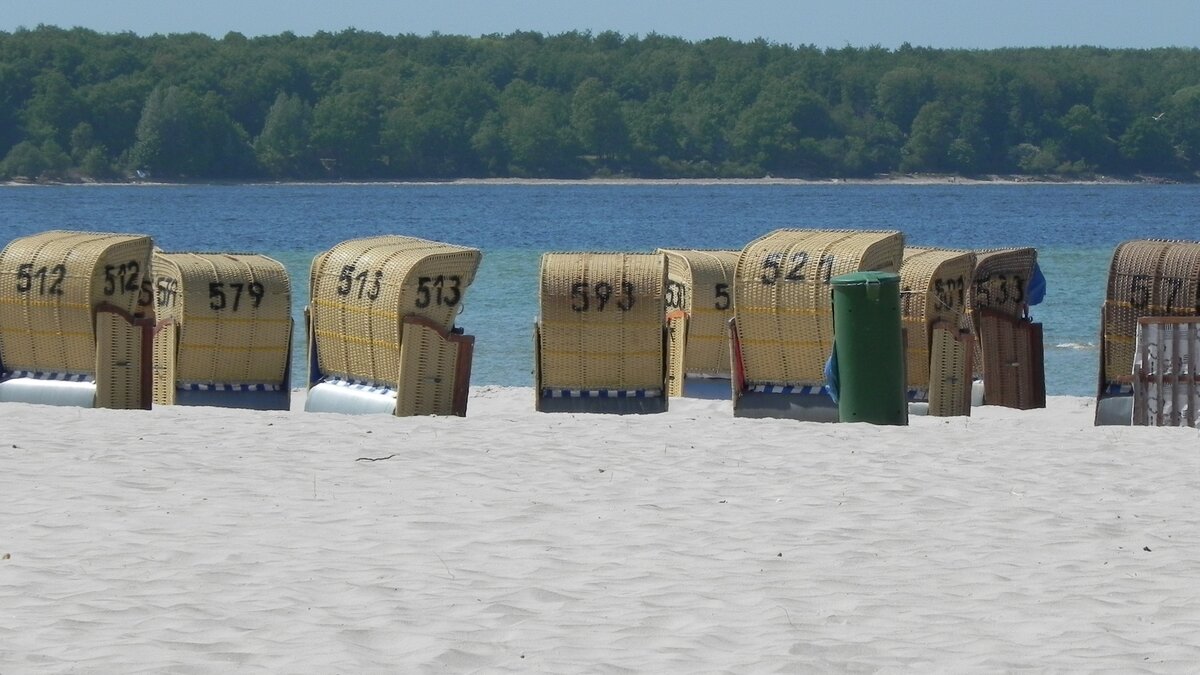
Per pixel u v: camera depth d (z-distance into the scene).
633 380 53.22
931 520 32.34
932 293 53.81
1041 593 26.23
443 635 23.33
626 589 26.45
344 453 39.97
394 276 50.25
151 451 39.72
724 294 60.72
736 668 21.75
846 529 31.31
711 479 36.75
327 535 30.42
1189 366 47.91
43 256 51.34
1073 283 131.50
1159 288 49.47
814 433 44.09
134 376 50.62
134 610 24.66
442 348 50.28
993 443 42.47
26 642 22.81
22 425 43.88
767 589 26.41
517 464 38.62
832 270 49.59
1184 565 28.20
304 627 23.77
